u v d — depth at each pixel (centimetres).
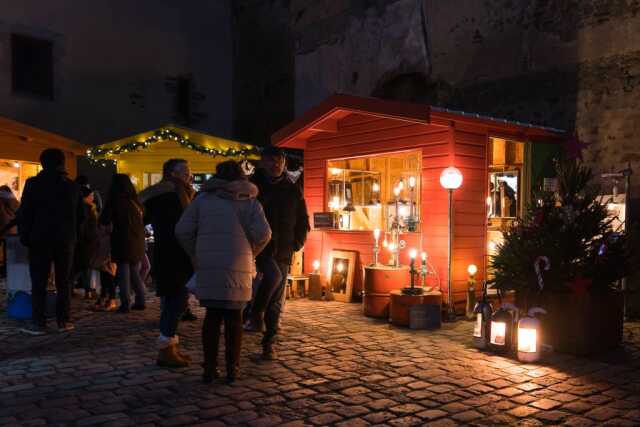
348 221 876
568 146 767
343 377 441
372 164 863
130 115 1560
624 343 573
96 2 1492
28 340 555
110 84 1523
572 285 523
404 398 394
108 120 1520
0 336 573
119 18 1534
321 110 797
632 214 765
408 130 748
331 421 350
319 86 1408
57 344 539
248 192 407
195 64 1675
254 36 1644
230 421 347
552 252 542
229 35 1742
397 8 1189
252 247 413
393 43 1200
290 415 359
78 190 610
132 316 681
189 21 1661
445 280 695
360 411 368
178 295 458
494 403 387
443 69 1091
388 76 1210
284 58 1526
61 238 585
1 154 1120
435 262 707
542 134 777
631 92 796
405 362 487
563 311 527
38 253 580
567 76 877
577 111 861
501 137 745
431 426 345
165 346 460
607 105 823
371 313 691
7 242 698
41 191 578
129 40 1553
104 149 1188
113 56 1525
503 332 517
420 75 1145
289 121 1510
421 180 730
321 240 880
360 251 818
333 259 835
